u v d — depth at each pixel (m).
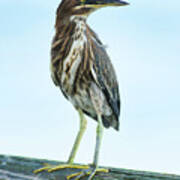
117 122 9.13
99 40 8.90
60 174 8.07
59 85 8.89
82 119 8.75
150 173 8.14
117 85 9.20
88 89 8.36
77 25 8.34
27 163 8.88
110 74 8.82
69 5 8.38
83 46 8.29
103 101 8.50
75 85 8.37
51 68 8.65
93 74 8.31
